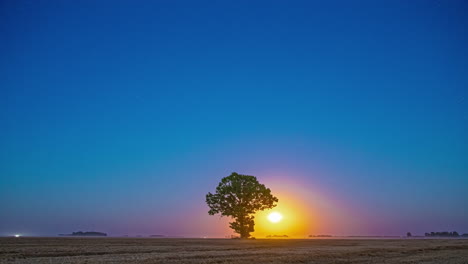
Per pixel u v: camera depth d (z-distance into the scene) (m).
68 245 39.12
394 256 37.72
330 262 29.98
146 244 46.12
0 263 22.72
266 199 81.44
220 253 33.69
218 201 82.25
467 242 71.44
